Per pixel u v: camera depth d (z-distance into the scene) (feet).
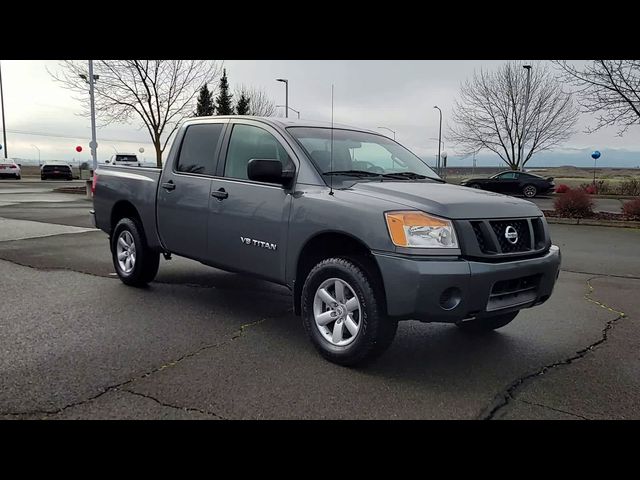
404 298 11.78
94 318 16.85
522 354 14.74
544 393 12.13
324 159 15.01
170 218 18.48
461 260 11.96
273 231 14.79
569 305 20.49
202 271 24.80
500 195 14.55
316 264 14.40
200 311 18.03
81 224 41.75
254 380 12.29
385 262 11.98
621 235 42.63
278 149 15.62
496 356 14.52
